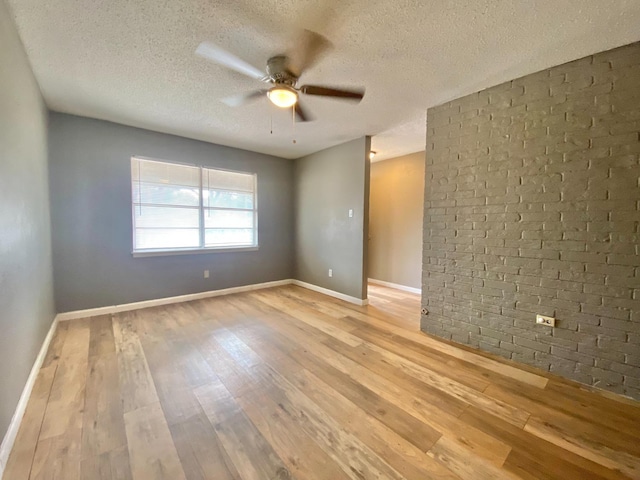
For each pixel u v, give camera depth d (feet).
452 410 5.76
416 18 5.36
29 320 6.43
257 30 5.76
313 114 10.09
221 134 12.50
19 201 5.96
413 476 4.22
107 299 11.31
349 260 13.62
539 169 7.27
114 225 11.32
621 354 6.31
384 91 8.32
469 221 8.59
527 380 6.90
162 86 8.11
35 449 4.59
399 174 16.74
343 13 5.24
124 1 4.99
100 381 6.59
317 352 8.23
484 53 6.47
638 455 4.69
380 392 6.33
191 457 4.51
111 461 4.41
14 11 5.23
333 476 4.20
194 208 13.58
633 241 6.12
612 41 5.98
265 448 4.72
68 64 7.01
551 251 7.16
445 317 9.26
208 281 14.10
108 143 11.02
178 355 7.92
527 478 4.22
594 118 6.47
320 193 15.24
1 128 4.92
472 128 8.45
